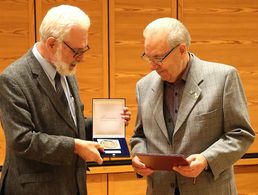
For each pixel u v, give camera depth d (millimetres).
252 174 3600
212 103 1941
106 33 3307
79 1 3242
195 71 2008
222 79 1960
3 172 1925
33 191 1840
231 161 1927
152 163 1872
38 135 1775
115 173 3408
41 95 1852
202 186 1959
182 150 1966
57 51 1806
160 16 3377
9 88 1797
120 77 3367
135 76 3387
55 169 1874
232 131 1954
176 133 1980
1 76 1820
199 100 1964
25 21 3184
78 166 1955
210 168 1888
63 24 1778
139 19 3348
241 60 3545
